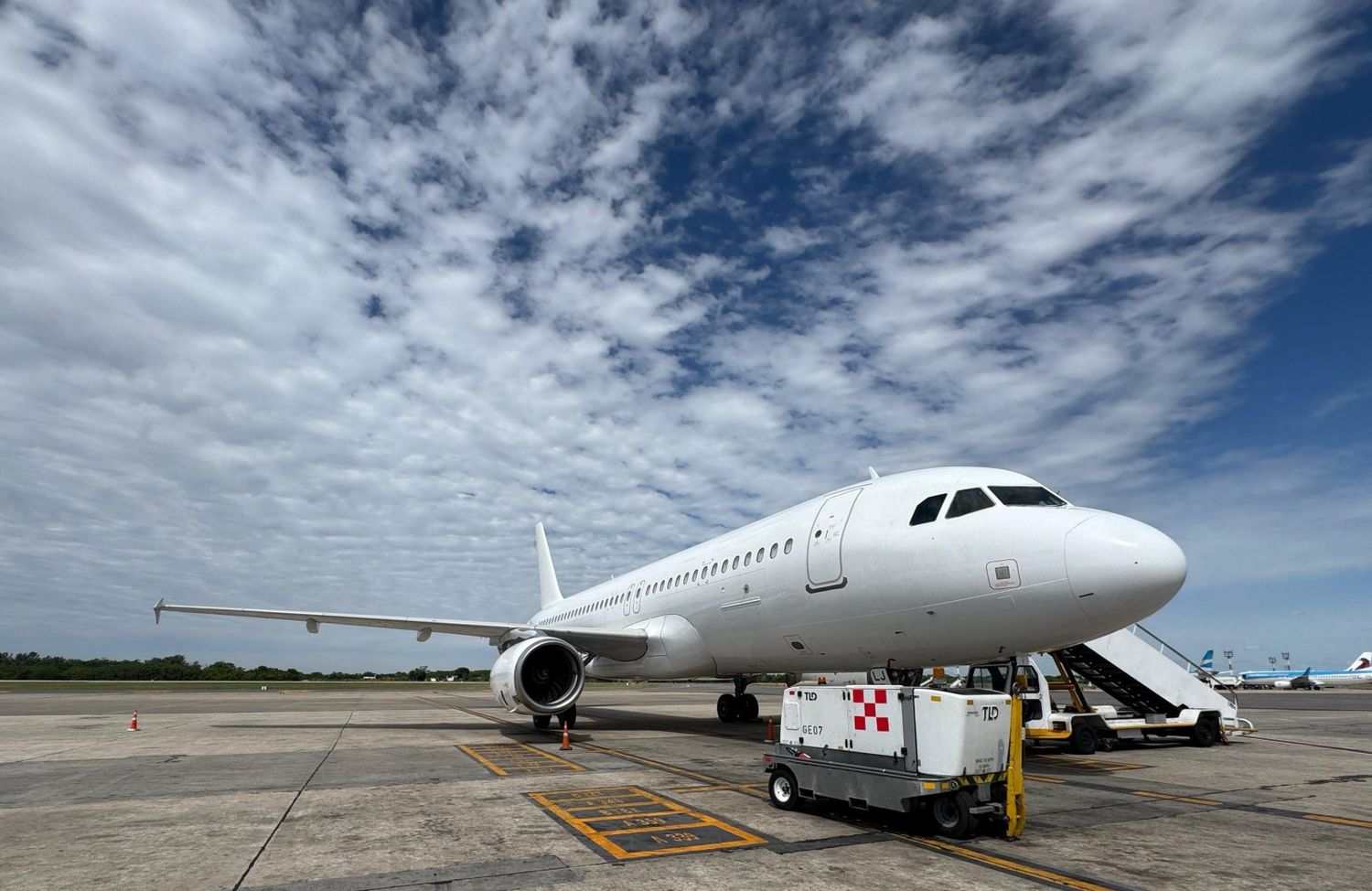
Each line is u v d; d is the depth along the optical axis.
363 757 13.42
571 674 17.72
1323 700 41.41
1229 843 6.84
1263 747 15.80
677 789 9.59
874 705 7.50
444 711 29.11
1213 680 18.23
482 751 14.23
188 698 43.56
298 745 15.73
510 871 5.82
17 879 5.70
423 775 11.00
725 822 7.59
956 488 11.22
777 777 8.46
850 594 12.08
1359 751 15.05
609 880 5.57
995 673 14.65
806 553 13.10
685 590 17.41
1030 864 6.09
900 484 12.24
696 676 18.92
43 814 8.22
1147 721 15.66
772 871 5.82
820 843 6.72
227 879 5.65
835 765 7.74
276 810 8.37
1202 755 14.41
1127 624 9.57
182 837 7.03
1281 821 7.88
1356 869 5.98
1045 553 9.58
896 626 11.51
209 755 13.92
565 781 10.30
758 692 60.59
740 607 14.95
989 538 10.18
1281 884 5.58
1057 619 9.61
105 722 23.28
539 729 19.03
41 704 35.09
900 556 11.20
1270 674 76.44
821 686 8.16
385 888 5.38
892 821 7.65
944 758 6.81
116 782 10.52
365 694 51.28
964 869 5.91
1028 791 9.85
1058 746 15.89
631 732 18.69
